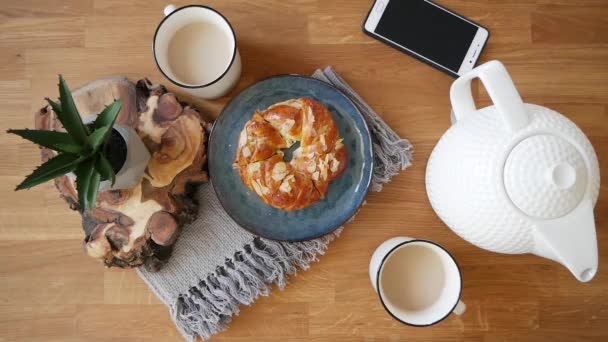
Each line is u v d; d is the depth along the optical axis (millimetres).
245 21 785
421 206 784
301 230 750
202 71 730
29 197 780
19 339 782
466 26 769
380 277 705
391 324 784
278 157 710
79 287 782
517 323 785
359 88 786
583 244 585
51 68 781
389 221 785
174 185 709
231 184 752
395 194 784
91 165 593
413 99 785
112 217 707
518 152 588
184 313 771
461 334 786
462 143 636
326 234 738
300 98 722
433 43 769
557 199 578
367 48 786
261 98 754
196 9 705
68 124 585
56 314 783
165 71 716
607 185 783
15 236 781
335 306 782
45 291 783
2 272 781
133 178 675
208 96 751
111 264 727
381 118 786
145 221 705
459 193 637
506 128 596
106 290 781
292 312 782
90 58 782
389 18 768
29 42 781
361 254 783
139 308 782
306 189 700
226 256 769
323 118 706
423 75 784
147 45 781
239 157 710
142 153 676
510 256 783
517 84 787
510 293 785
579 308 783
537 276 784
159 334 782
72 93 718
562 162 576
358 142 753
